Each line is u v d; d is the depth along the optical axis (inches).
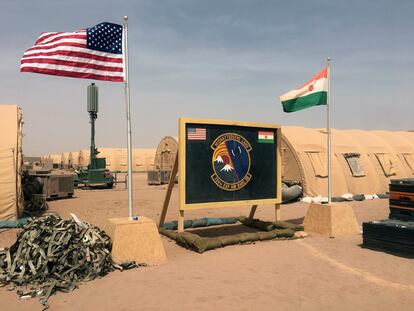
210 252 348.8
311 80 467.5
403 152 989.2
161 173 1286.9
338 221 429.7
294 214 594.6
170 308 208.7
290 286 249.6
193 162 396.2
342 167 816.9
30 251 276.2
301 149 784.9
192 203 394.3
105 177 1119.6
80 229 303.7
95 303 220.1
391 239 345.7
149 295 228.7
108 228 322.7
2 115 554.3
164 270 284.4
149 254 309.7
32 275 258.8
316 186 762.2
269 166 449.7
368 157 887.7
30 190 709.9
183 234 383.2
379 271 287.9
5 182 498.0
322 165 782.5
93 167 1130.7
